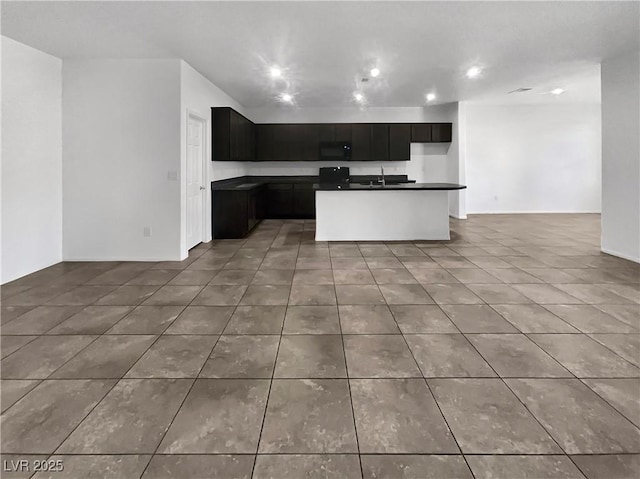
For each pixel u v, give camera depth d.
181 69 4.73
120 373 2.18
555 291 3.58
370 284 3.86
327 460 1.53
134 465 1.51
